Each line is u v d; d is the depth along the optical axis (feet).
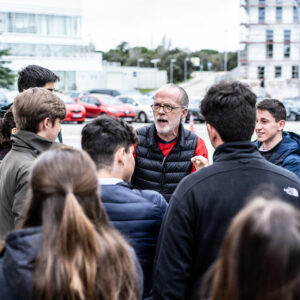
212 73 323.16
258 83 150.41
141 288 5.30
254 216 3.49
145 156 10.91
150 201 7.16
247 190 6.53
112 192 6.79
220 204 6.50
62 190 4.57
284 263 3.29
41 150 8.56
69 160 4.74
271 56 190.60
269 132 11.85
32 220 4.83
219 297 3.69
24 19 139.23
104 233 4.76
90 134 6.98
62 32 144.36
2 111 14.92
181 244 6.59
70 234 4.38
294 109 85.35
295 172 11.47
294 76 190.39
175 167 10.77
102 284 4.51
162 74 255.50
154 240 7.07
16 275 4.41
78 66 147.23
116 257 4.69
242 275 3.47
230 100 6.67
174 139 10.88
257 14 188.24
